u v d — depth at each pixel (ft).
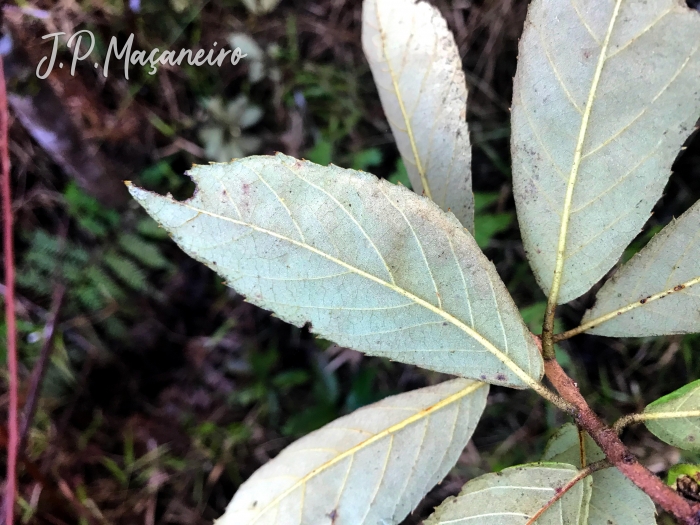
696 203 0.40
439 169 0.51
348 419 0.47
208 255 0.38
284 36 1.17
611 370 0.98
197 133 1.19
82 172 1.09
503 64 1.10
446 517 0.42
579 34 0.40
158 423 1.18
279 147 1.20
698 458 0.81
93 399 1.19
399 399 0.48
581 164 0.41
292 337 1.17
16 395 0.89
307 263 0.39
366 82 1.17
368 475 0.45
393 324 0.40
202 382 1.20
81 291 1.15
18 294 1.16
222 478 1.17
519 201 0.43
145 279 1.17
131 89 1.12
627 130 0.40
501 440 1.03
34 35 1.00
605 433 0.39
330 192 0.38
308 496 0.45
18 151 1.13
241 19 1.15
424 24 0.50
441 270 0.39
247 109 1.17
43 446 1.13
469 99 1.11
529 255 0.43
